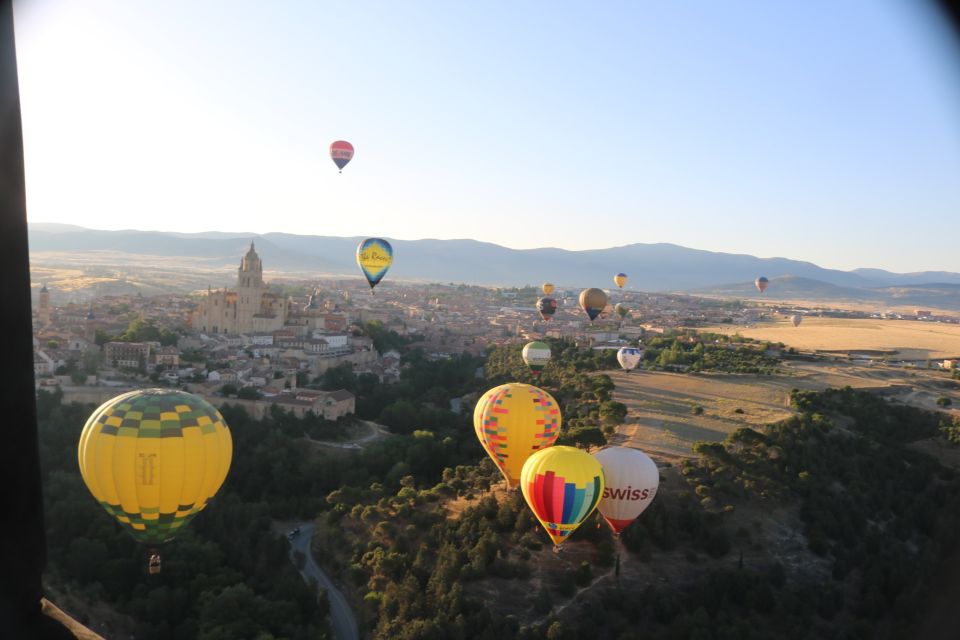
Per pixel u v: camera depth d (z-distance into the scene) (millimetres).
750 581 74812
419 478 123750
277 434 140750
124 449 56969
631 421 129625
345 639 78562
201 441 58938
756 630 69062
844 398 148875
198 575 87250
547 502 69000
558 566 76625
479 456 129375
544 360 170000
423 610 73750
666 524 82188
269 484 122625
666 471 95500
